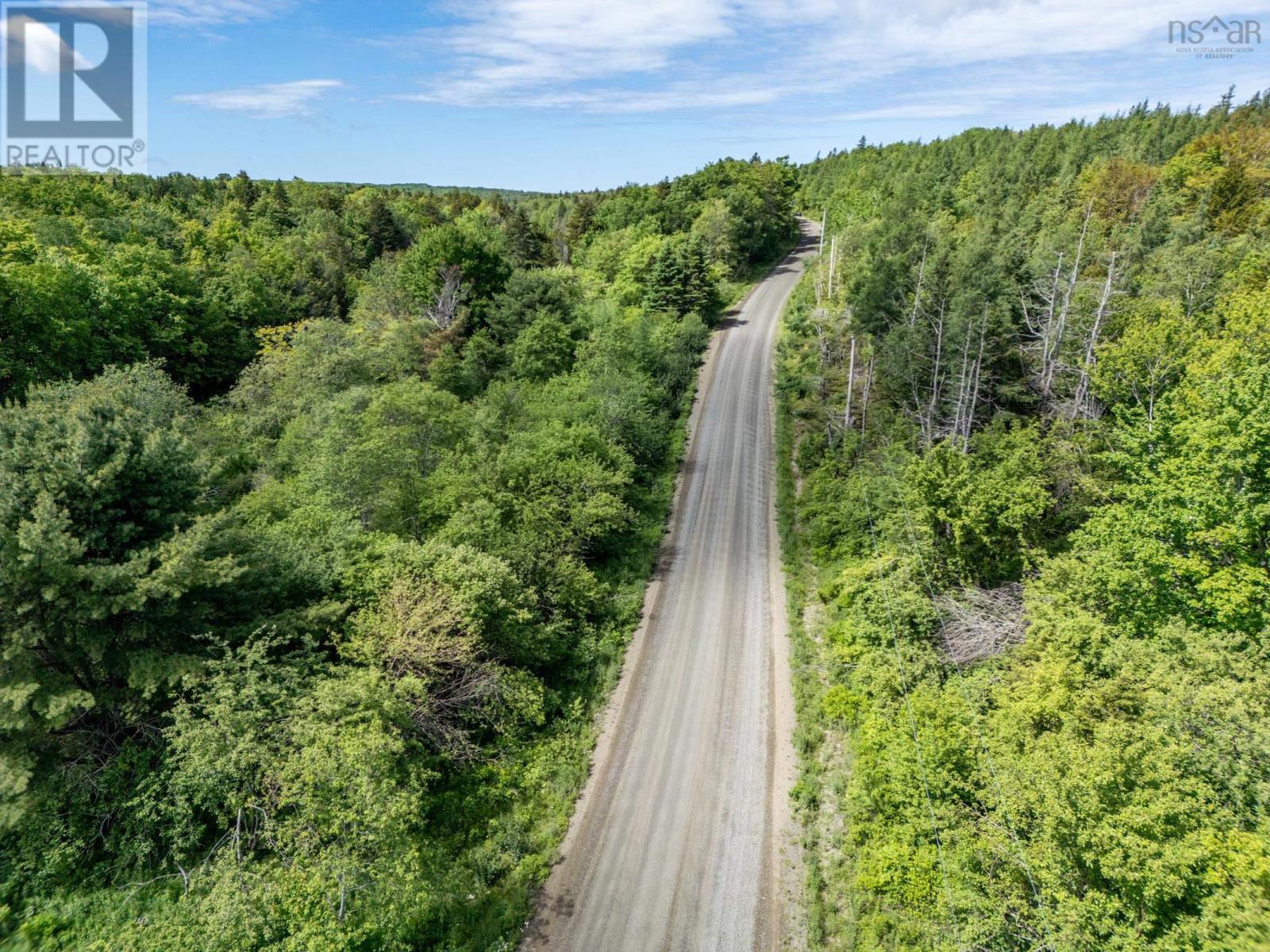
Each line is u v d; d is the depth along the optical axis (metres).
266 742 19.62
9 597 19.33
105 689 21.64
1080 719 18.64
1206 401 26.48
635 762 26.16
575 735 27.34
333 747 18.78
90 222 77.19
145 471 22.66
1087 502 32.28
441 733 24.19
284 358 56.06
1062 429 37.31
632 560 40.12
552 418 47.00
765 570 39.62
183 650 22.27
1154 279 52.25
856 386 54.34
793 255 117.75
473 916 20.12
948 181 109.00
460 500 34.59
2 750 18.95
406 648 23.33
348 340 56.41
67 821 19.95
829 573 38.28
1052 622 22.56
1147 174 81.50
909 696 24.02
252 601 24.14
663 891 21.20
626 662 31.94
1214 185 71.88
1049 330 44.00
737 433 57.47
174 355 63.03
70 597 20.17
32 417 21.92
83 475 21.19
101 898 18.97
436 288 68.88
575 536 36.12
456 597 25.34
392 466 35.41
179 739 18.50
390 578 26.38
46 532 19.20
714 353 74.62
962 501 28.53
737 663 31.64
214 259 81.06
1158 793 15.16
